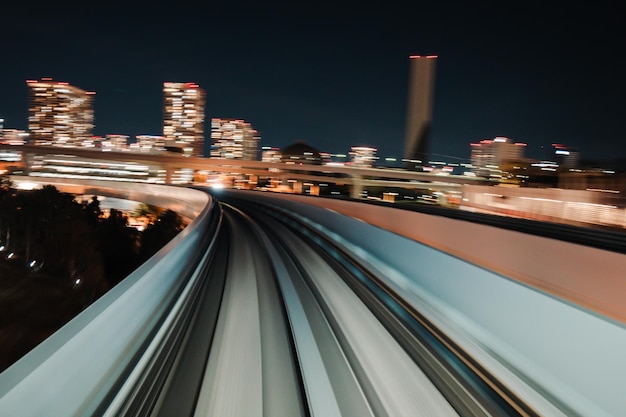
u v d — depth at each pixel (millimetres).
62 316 27156
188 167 149125
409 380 3988
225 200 45219
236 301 6492
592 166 37156
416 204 27516
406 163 185375
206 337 4887
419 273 7152
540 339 3934
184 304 5633
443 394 3736
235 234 16078
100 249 42469
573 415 3326
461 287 5625
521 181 75000
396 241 8641
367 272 8984
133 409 2998
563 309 3717
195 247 8672
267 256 10961
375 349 4715
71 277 37156
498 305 4703
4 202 51062
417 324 5609
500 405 3562
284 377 3975
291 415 3322
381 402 3572
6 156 160750
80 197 94250
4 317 24156
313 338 5008
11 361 19641
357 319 5758
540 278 7918
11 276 34531
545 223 17078
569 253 7207
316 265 9750
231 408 3377
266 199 35656
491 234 9828
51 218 52156
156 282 4758
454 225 11727
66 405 2346
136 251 45406
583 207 24234
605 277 6395
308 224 19125
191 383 3732
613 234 13758
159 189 67312
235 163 152625
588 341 3373
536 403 3568
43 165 162125
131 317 3695
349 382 3916
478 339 4848
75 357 2613
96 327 3002
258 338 4953
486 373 4168
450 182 130250
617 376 3066
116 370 3090
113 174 177375
